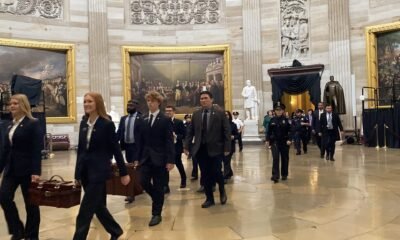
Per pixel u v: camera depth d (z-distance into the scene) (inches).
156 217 218.4
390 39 725.9
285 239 184.4
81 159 175.3
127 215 240.5
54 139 767.1
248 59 853.8
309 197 274.7
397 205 243.0
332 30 791.1
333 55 789.9
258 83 847.1
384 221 208.2
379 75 741.9
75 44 815.1
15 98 184.1
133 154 300.0
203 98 256.2
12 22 755.4
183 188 327.6
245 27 857.5
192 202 271.9
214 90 868.6
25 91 580.7
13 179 182.5
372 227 198.1
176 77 868.0
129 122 301.1
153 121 223.0
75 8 819.4
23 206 274.5
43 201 179.0
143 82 861.8
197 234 196.2
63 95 798.5
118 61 852.0
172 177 390.0
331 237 184.7
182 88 866.8
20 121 183.2
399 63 712.4
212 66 871.7
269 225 208.5
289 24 840.3
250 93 786.8
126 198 280.1
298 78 771.4
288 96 889.5
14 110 183.5
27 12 773.9
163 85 864.9
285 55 842.2
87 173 174.6
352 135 748.6
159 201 221.1
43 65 781.9
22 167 180.7
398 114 632.4
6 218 183.2
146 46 863.1
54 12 801.6
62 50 800.3
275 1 846.5
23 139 180.2
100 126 174.1
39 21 782.5
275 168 343.9
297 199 269.9
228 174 353.7
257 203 261.7
